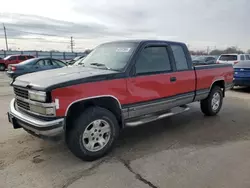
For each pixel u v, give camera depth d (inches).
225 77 231.8
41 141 158.4
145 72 151.8
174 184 108.8
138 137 169.6
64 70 148.9
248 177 114.6
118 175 116.8
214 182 110.3
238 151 144.9
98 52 174.4
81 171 121.0
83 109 129.4
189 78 185.5
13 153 140.8
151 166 125.8
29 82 125.9
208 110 221.6
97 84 127.9
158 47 164.6
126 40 170.7
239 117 223.5
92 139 131.3
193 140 163.6
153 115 167.2
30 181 111.5
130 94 143.9
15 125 139.9
